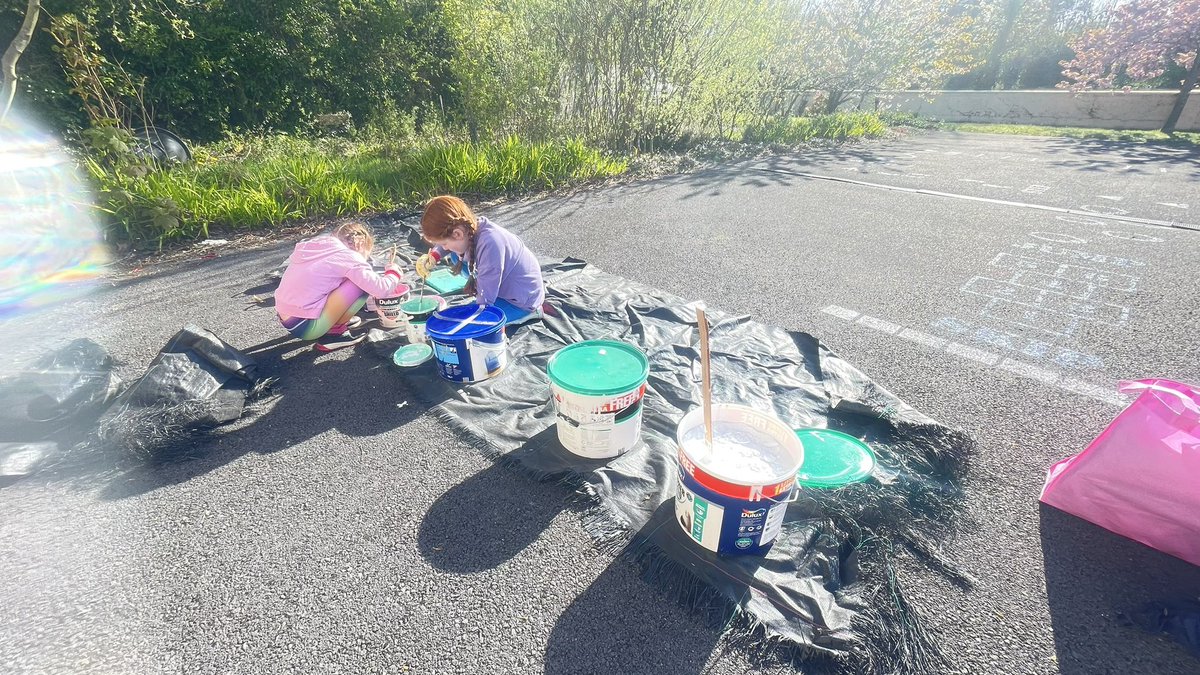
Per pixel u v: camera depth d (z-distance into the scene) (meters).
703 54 8.71
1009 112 13.39
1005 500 2.05
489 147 7.16
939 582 1.74
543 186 6.95
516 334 3.33
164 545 1.91
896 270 4.26
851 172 7.83
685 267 4.42
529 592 1.73
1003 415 2.54
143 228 4.96
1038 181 7.07
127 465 2.28
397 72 11.13
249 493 2.14
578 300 3.78
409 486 2.18
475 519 2.01
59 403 2.44
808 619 1.58
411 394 2.76
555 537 1.92
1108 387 2.71
